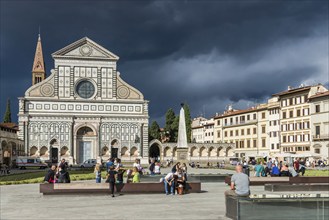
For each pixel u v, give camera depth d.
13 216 24.70
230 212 22.45
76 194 36.12
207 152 145.50
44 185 35.97
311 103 120.00
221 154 146.25
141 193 37.41
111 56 129.12
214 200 32.44
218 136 172.62
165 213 25.58
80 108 126.25
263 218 20.41
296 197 20.47
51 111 124.50
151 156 150.62
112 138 127.56
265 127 142.12
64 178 38.28
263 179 45.75
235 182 22.12
